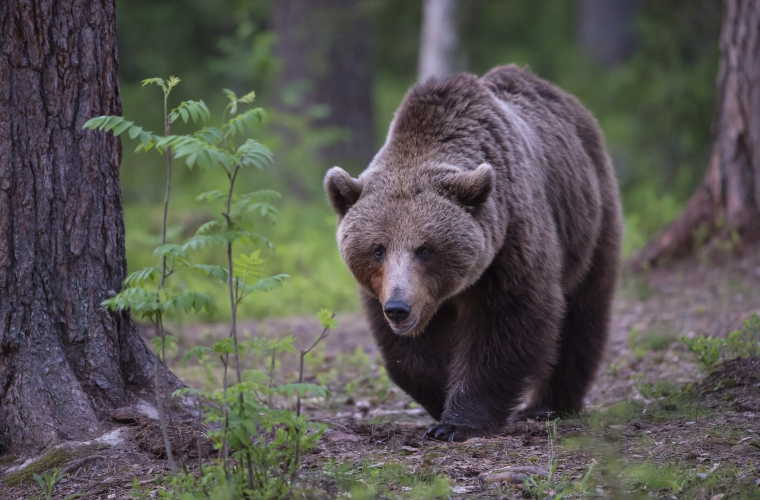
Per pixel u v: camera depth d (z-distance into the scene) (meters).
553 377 12.83
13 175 9.11
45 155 9.22
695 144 26.80
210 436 7.40
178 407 9.77
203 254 21.34
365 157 31.77
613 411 9.60
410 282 9.72
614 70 35.78
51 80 9.20
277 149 26.73
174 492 7.65
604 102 32.88
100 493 8.24
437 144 10.81
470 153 10.73
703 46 26.91
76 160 9.36
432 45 29.09
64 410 9.16
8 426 9.13
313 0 30.72
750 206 18.19
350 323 18.33
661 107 27.25
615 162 28.94
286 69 30.91
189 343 16.59
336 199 10.66
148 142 7.45
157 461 8.91
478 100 11.18
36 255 9.24
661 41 27.41
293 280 20.86
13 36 9.02
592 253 12.71
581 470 8.23
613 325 16.39
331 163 30.66
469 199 10.13
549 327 10.87
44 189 9.23
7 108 9.05
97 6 9.38
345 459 8.78
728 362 11.34
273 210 7.25
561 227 11.88
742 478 7.69
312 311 20.09
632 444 8.88
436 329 11.20
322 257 22.80
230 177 7.39
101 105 9.49
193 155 6.89
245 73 27.69
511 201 10.72
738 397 10.33
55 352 9.28
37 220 9.23
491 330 10.69
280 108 30.83
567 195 12.08
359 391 13.88
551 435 9.48
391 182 10.43
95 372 9.48
